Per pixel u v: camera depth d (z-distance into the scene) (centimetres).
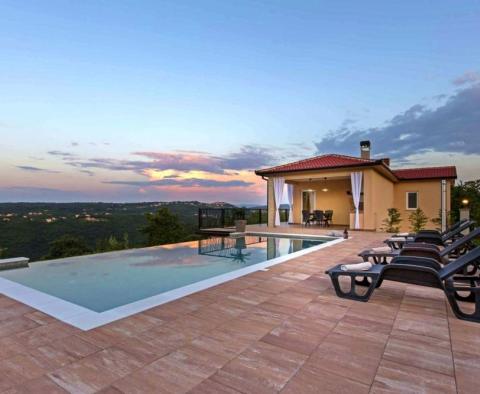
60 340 257
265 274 492
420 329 281
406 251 469
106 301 481
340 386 192
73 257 823
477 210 1603
